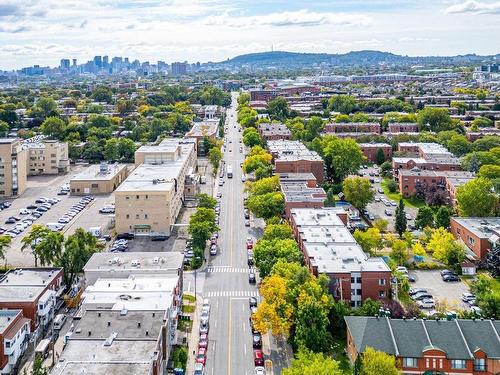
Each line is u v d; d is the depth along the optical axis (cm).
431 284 18112
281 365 13200
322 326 13250
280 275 15275
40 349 13375
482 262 19312
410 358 12031
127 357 10812
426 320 12712
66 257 17162
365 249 19625
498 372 11944
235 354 13712
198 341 14312
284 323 13588
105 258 16762
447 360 11988
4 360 12975
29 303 14362
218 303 16500
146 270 15750
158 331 11894
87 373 10212
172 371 12700
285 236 19175
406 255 19412
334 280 15650
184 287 17588
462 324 12562
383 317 12900
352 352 12781
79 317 14675
